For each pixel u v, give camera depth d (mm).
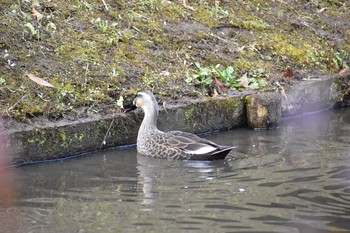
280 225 9398
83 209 10008
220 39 16438
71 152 12656
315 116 15766
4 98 12656
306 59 16844
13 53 13711
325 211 9898
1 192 10742
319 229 9281
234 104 14586
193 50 15742
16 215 9789
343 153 12766
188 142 12867
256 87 15312
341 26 18688
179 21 16516
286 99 15445
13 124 12164
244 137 14000
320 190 10766
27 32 14273
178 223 9477
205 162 12523
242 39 16734
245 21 17375
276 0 18906
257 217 9680
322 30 18266
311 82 15883
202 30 16484
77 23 15133
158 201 10320
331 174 11555
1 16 14398
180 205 10156
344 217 9672
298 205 10117
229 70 15352
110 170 11938
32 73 13445
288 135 14125
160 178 11484
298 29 18000
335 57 17391
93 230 9266
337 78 16438
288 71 15977
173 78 14727
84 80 13727
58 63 13906
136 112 13508
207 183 11172
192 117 14070
